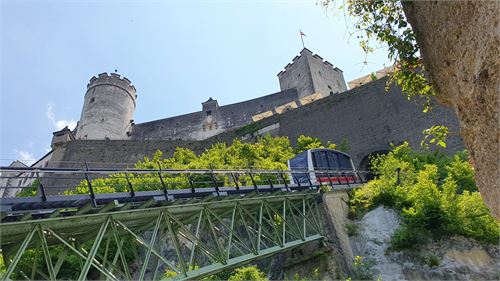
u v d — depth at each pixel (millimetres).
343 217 17312
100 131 51438
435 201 14984
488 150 3545
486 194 3852
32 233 7727
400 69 5977
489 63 3154
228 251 11672
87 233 9602
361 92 34312
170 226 10430
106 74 57812
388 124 31656
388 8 5703
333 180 19797
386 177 18516
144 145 40812
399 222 15805
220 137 40031
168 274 14688
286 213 16672
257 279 13727
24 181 35562
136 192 10102
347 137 33406
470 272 13422
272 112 49344
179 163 27969
